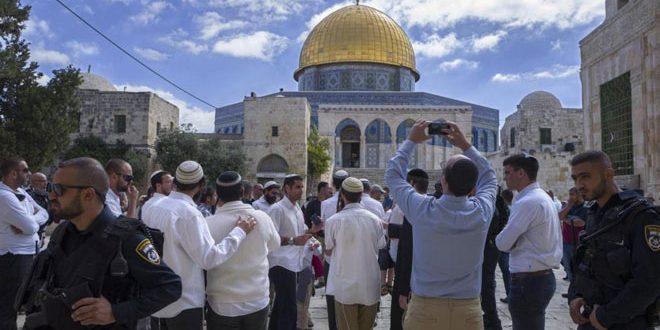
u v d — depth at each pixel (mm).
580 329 4441
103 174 3578
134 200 7090
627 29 18375
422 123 5234
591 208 4617
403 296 6586
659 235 3885
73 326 3289
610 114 19828
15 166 7746
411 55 65250
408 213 4715
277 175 41469
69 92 27859
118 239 3414
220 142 39875
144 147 37219
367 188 13094
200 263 5188
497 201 9023
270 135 41938
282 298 7781
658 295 3922
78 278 3297
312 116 56312
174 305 5258
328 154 44781
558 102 42938
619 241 4102
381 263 8156
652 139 16844
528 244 5965
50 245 3537
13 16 25203
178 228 5273
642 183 17344
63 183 3424
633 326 4098
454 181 4457
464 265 4480
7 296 7430
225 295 5582
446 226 4434
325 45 63062
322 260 12180
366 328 6887
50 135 26688
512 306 6094
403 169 5082
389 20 65688
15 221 7379
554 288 6008
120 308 3320
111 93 37688
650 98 16969
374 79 62219
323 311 10914
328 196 13016
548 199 6062
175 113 44188
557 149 37781
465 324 4461
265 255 5895
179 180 5656
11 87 26359
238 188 5953
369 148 53656
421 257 4602
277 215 8023
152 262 3520
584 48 21781
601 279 4242
